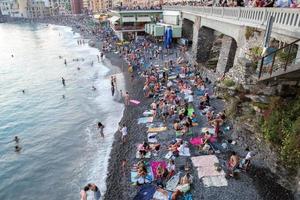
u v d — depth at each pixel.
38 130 30.77
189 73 39.69
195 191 17.25
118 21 70.81
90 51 74.75
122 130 24.98
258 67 17.66
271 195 16.11
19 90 45.94
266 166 17.77
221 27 31.16
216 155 20.39
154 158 21.20
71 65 60.41
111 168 21.53
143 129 26.12
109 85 42.66
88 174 21.56
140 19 69.81
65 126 30.95
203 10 38.91
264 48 17.22
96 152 24.45
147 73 43.16
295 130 14.91
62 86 46.00
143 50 57.97
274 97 17.06
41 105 38.41
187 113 26.98
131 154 22.48
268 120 17.03
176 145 21.56
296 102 16.08
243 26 23.53
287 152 15.49
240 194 16.62
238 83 19.42
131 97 35.53
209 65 40.22
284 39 17.03
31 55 77.50
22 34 138.25
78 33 120.06
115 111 32.59
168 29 55.22
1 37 126.56
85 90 42.31
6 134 30.58
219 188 17.31
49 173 22.88
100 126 26.70
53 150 26.23
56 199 19.69
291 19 16.16
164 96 32.25
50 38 115.88
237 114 20.28
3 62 69.69
